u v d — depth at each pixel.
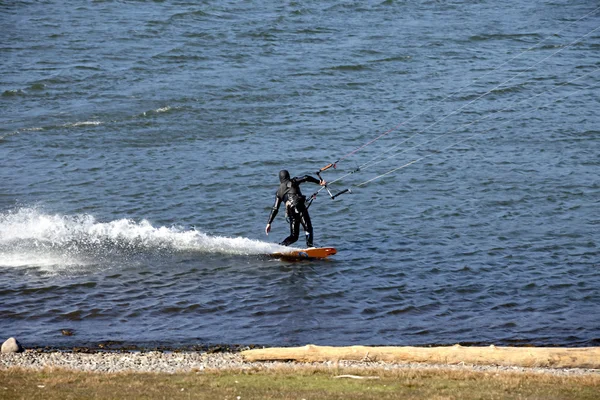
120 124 170.12
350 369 62.66
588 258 99.38
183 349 73.75
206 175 136.88
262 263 98.75
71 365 67.12
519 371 63.38
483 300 87.00
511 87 195.12
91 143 157.38
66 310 84.00
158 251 103.12
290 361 68.38
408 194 127.19
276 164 143.12
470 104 182.75
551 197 124.62
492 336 77.69
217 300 87.06
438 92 192.88
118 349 73.69
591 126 164.62
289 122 170.38
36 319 81.62
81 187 131.38
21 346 72.75
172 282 92.44
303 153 149.75
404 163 143.88
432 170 139.38
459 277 93.44
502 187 129.50
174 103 184.25
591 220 114.25
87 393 54.25
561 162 142.50
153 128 167.75
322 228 112.56
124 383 57.84
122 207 121.88
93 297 87.69
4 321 80.88
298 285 91.12
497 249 102.62
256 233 111.56
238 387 56.56
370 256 100.69
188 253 102.38
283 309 84.50
